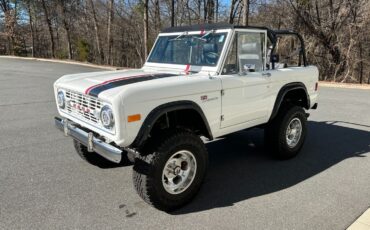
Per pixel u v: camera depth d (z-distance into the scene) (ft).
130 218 11.71
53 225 11.19
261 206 12.57
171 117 13.12
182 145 12.08
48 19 122.62
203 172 13.00
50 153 17.84
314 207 12.44
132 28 117.08
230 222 11.47
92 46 122.62
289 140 17.54
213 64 14.03
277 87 16.44
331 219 11.62
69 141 19.94
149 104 11.26
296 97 19.10
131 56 121.49
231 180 14.90
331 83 55.31
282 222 11.44
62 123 14.07
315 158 17.65
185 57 15.30
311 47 68.59
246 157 17.83
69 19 122.93
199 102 12.68
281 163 16.96
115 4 114.93
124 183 14.43
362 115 27.91
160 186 11.80
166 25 105.60
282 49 42.19
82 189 13.79
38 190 13.60
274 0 72.79
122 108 10.67
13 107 29.55
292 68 17.75
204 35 14.71
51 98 34.30
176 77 13.08
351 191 13.74
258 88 15.23
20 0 128.88
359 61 64.64
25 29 136.15
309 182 14.65
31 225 11.17
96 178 14.88
